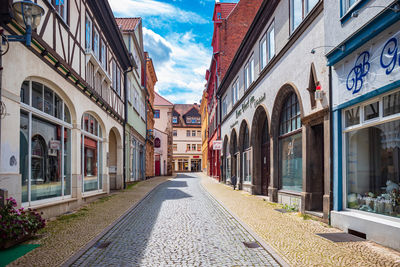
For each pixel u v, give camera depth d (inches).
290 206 387.9
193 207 416.8
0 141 226.5
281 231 256.8
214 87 1184.2
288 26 392.8
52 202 336.8
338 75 268.4
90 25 462.3
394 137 213.8
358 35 231.5
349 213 253.4
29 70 271.6
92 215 338.3
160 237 243.6
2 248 201.3
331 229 260.5
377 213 229.8
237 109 741.9
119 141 703.1
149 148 1358.3
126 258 189.2
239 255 196.1
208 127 1537.9
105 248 211.2
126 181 786.8
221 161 1019.3
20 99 264.7
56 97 353.7
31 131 294.7
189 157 2477.9
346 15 246.4
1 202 216.2
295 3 378.6
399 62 193.9
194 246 217.2
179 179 1242.6
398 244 193.2
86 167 464.8
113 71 633.6
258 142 574.6
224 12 1093.1
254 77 569.0
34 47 280.4
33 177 299.6
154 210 388.5
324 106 292.5
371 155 237.8
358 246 207.8
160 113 1955.0
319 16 303.0
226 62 1003.3
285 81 402.3
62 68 343.9
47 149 331.9
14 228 207.8
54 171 349.7
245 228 271.1
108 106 562.6
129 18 932.0
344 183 267.1
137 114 979.9
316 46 309.9
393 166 214.8
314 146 333.4
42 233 248.7
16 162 247.0
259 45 538.3
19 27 247.0
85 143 461.7
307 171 331.9
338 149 268.8
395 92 208.4
